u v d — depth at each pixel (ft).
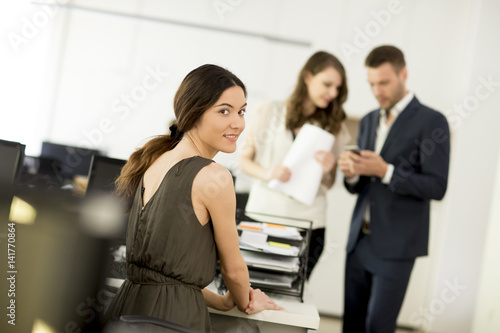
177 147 5.14
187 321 4.61
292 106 11.03
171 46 14.42
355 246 10.33
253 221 6.51
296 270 5.56
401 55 10.36
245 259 5.62
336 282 13.17
